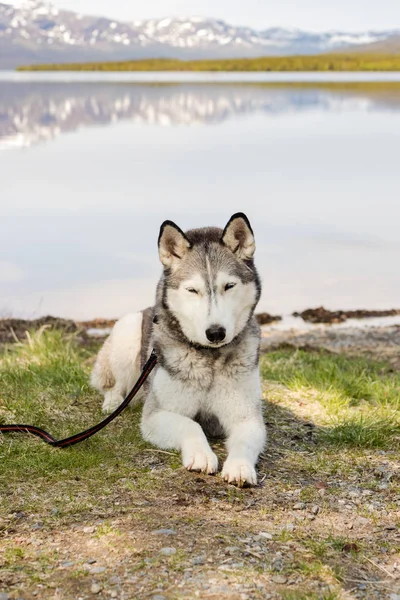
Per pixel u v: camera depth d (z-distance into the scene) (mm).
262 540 3676
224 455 4965
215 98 80250
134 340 5879
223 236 4910
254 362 4984
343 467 4781
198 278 4738
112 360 5988
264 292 12266
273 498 4242
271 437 5348
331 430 5434
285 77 181000
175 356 4914
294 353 8625
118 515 3910
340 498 4289
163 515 3926
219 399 4980
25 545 3562
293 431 5488
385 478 4602
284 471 4684
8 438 5062
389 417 5789
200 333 4637
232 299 4785
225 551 3531
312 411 6027
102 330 10109
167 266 4961
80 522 3820
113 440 5082
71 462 4617
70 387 6387
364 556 3566
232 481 4383
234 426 4988
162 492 4242
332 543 3670
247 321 4957
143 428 5109
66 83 143375
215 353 4867
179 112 57844
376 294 12227
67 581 3240
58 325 10016
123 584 3219
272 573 3352
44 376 6711
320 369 7434
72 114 55781
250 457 4559
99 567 3354
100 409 5887
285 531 3783
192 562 3412
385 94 85188
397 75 187750
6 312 10633
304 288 12453
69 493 4191
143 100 77625
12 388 6312
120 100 77875
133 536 3658
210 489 4312
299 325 10844
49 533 3691
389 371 8070
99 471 4531
